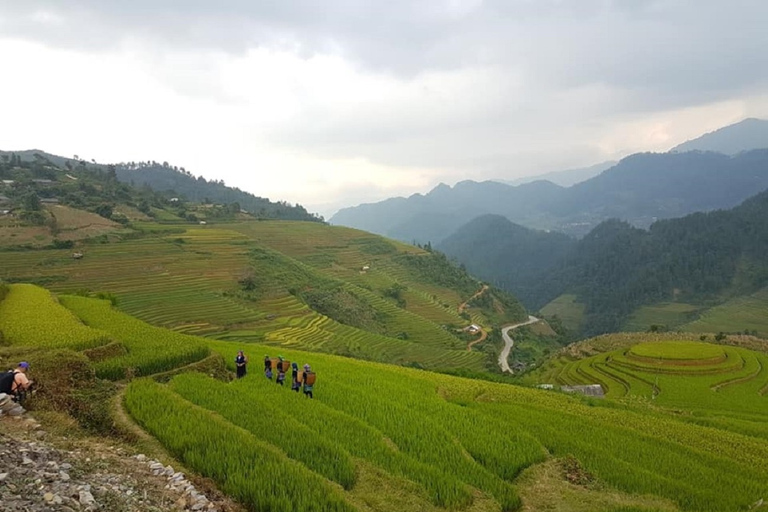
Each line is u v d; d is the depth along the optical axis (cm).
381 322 12012
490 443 1973
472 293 18288
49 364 1803
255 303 9975
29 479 934
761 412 4641
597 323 19538
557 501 1559
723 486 1830
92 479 1020
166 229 13538
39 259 9619
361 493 1354
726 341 8625
